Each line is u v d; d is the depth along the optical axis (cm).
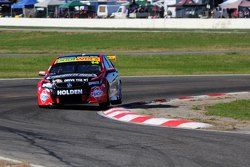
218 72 7531
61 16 19712
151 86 5709
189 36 12600
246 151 2109
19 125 2956
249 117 3195
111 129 2752
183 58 9131
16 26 17625
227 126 2817
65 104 3822
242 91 5219
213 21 15262
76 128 2809
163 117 3234
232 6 17750
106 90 3784
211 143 2289
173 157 2027
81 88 3719
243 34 12662
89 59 4006
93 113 3547
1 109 3838
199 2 18550
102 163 1952
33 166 1902
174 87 5603
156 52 10156
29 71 7700
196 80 6372
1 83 6097
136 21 16238
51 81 3788
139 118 3159
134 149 2197
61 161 1998
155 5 19500
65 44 11856
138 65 8475
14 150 2231
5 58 9256
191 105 3934
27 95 4891
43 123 3034
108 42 12031
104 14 19588
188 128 2769
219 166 1867
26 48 11250
